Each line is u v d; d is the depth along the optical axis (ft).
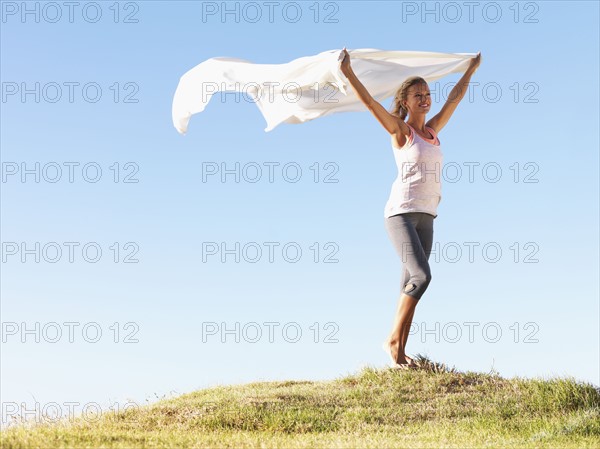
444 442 20.63
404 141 25.63
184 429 22.35
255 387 29.17
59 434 19.93
